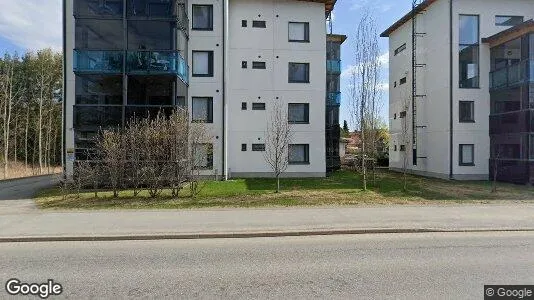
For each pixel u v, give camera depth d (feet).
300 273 20.71
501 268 21.44
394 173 95.45
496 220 35.19
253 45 78.74
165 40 63.62
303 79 80.33
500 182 71.10
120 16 63.00
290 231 30.94
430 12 86.48
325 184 63.62
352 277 19.95
